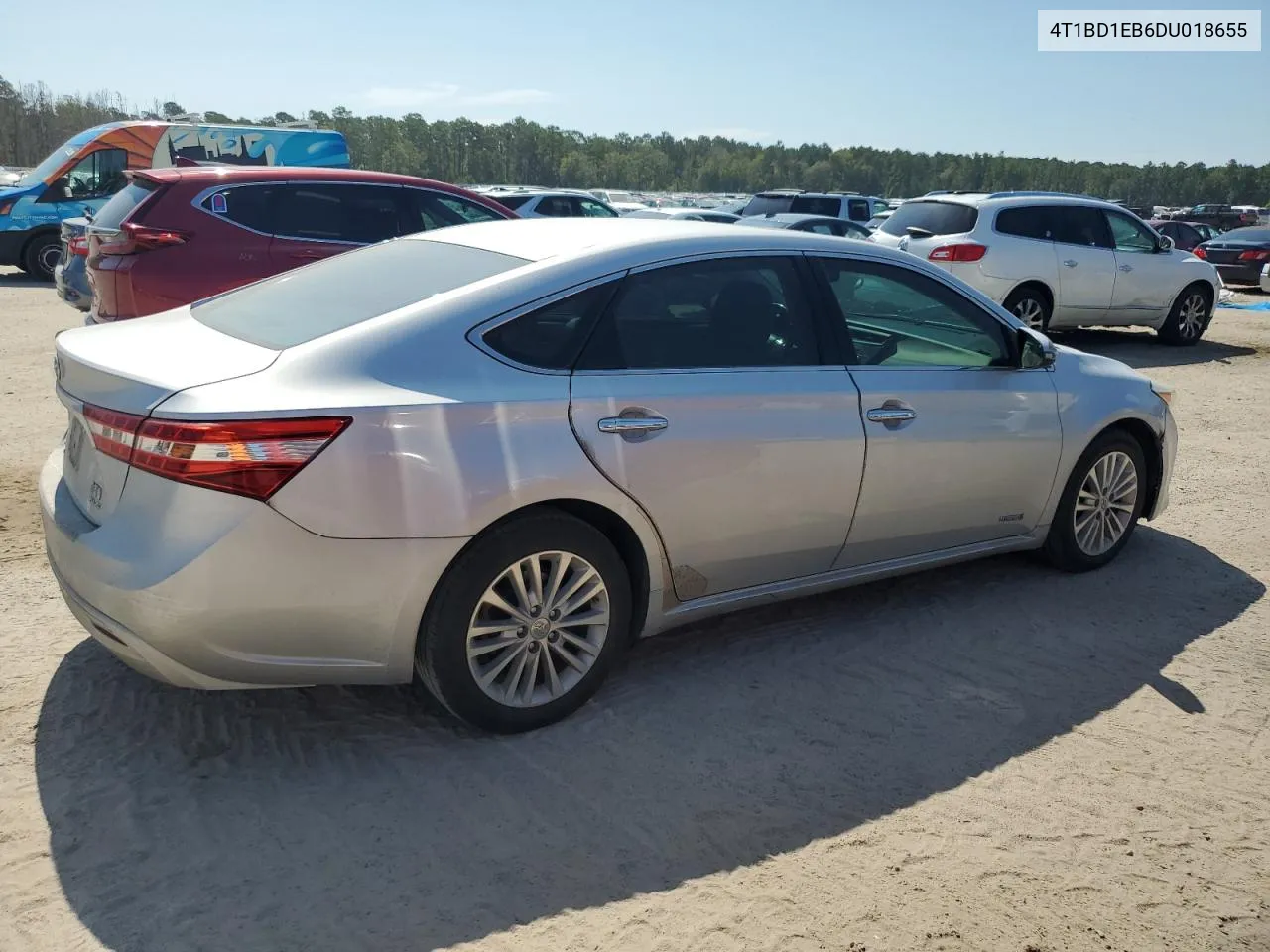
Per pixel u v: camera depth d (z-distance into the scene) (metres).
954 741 3.51
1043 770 3.36
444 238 3.99
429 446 3.03
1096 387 4.89
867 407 4.00
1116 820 3.10
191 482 2.82
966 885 2.78
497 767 3.23
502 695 3.34
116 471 3.02
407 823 2.94
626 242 3.66
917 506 4.23
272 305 3.61
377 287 3.57
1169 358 12.62
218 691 3.63
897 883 2.78
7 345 10.52
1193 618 4.61
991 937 2.59
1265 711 3.79
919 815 3.08
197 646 2.89
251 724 3.44
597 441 3.33
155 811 2.95
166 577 2.83
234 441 2.80
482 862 2.78
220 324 3.50
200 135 16.78
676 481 3.51
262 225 7.73
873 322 4.16
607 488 3.35
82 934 2.47
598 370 3.41
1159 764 3.42
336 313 3.38
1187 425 8.70
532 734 3.43
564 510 3.36
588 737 3.43
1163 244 13.15
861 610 4.55
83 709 3.48
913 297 4.30
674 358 3.59
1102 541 5.11
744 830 2.97
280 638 2.96
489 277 3.44
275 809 2.98
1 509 5.39
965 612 4.57
